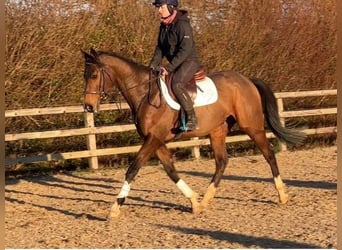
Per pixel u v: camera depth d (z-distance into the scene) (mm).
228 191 8750
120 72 7129
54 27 12250
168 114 7082
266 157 7816
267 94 7965
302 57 15180
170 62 7074
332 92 13734
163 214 7305
